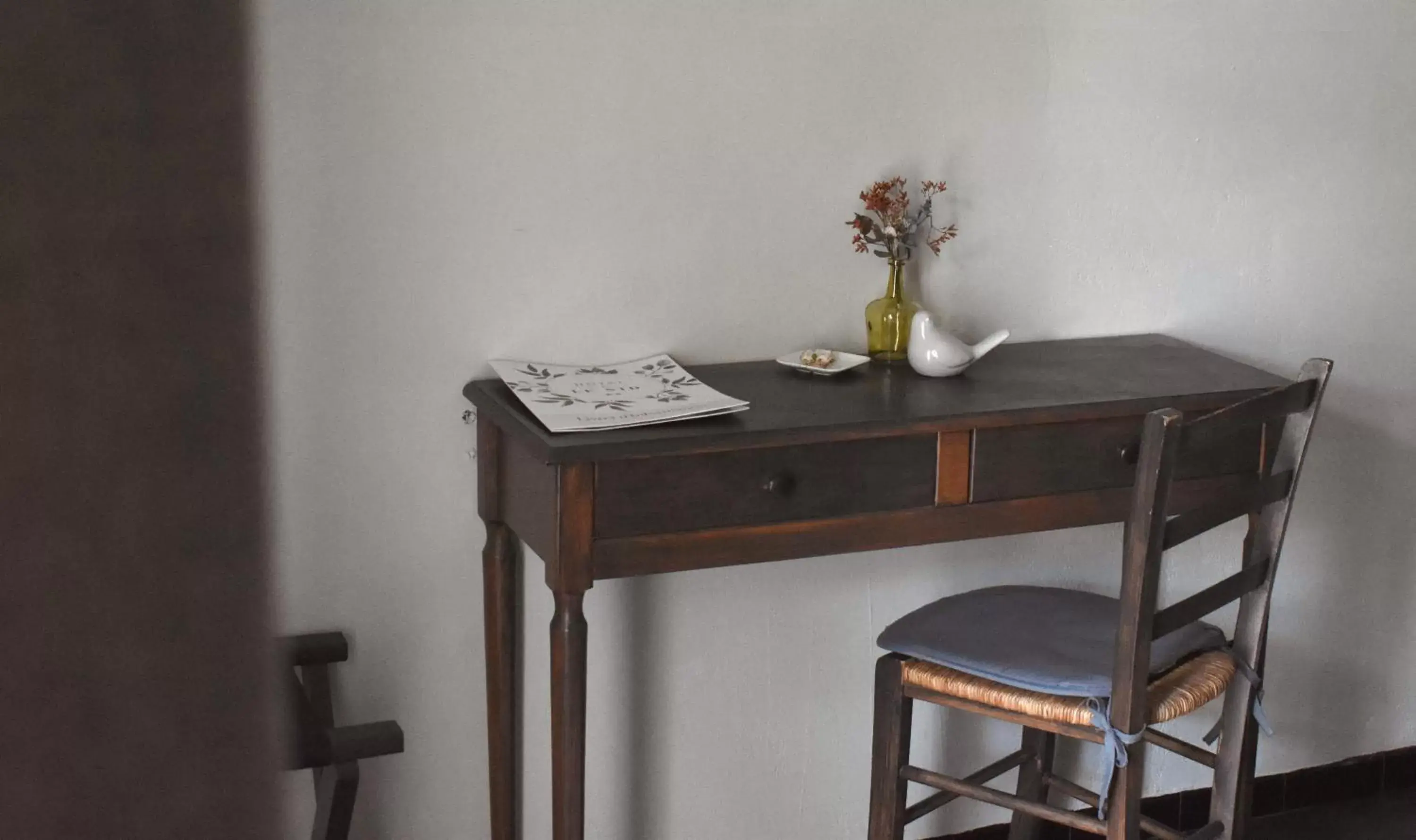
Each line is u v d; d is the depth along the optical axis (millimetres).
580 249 1820
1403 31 2264
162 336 100
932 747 2236
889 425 1617
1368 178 2299
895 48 1942
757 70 1867
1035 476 1732
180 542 102
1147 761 2426
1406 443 2445
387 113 1682
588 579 1526
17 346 97
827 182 1943
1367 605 2500
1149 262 2184
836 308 1990
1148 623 1559
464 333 1782
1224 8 2131
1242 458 1855
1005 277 2098
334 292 1702
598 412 1586
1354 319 2350
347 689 1824
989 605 1937
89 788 102
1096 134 2098
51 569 100
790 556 1614
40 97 95
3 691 99
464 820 1931
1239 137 2193
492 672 1832
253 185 102
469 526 1837
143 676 102
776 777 2121
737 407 1609
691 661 2027
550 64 1752
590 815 2021
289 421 1715
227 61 100
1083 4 2041
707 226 1887
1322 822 2496
